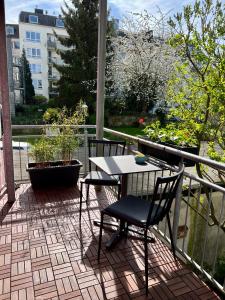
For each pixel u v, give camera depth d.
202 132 3.91
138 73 9.87
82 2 14.69
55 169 3.42
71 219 2.65
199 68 3.96
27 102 22.28
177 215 2.10
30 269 1.87
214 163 1.69
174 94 4.40
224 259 3.52
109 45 11.63
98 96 3.24
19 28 24.30
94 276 1.82
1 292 1.65
